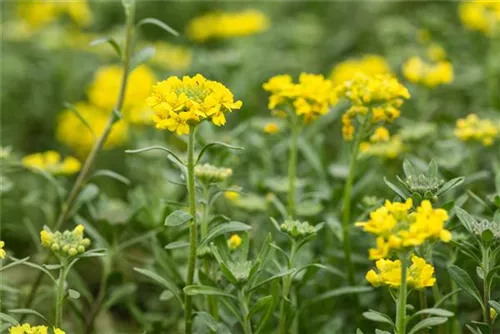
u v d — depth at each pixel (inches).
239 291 178.4
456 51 361.1
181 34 458.6
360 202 243.1
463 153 254.5
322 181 257.8
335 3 464.4
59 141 376.8
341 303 232.4
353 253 238.8
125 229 232.1
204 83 173.8
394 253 166.6
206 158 244.4
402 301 161.2
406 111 329.4
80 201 231.0
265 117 377.7
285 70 403.5
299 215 236.8
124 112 333.1
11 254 240.2
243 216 257.4
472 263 203.0
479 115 326.0
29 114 389.4
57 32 398.3
